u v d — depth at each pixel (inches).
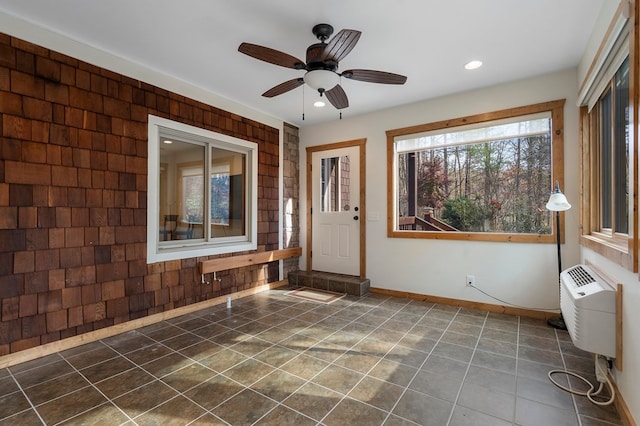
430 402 74.2
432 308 146.9
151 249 126.5
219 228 161.0
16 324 93.5
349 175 187.5
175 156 140.6
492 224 149.4
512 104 137.9
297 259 206.5
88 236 108.7
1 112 90.8
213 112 151.6
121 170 117.3
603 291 73.8
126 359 95.7
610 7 80.4
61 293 102.5
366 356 97.7
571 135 126.3
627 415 65.2
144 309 124.4
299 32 101.0
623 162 82.6
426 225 166.1
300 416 68.9
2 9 89.7
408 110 165.5
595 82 100.0
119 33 102.0
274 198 189.3
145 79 124.6
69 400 74.7
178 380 83.5
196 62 121.6
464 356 97.6
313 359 95.7
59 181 102.0
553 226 130.7
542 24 96.0
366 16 92.2
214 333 116.4
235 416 68.8
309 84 99.8
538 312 133.0
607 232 100.6
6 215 91.8
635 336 62.9
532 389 79.5
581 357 96.5
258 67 125.5
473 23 95.6
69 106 104.2
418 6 87.5
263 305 151.9
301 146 206.5
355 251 185.0
